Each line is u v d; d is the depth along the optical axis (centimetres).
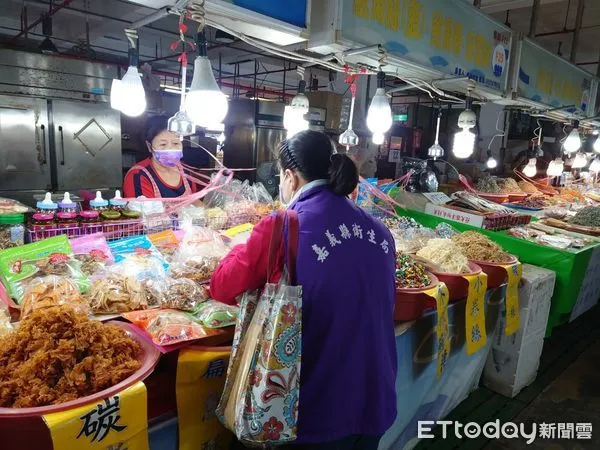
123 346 114
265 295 110
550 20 564
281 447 124
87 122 443
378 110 218
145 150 529
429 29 239
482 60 292
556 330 382
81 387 101
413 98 925
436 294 189
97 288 143
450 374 239
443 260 227
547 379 302
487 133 800
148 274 159
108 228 199
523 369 278
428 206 375
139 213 209
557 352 343
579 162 560
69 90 425
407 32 225
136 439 106
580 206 486
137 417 104
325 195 124
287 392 108
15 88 395
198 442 133
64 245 166
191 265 174
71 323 110
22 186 418
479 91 307
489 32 293
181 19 152
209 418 134
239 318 119
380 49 197
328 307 113
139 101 166
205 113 155
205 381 130
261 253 115
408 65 231
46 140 423
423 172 412
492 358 279
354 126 592
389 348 128
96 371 104
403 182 415
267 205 265
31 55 399
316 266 113
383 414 124
